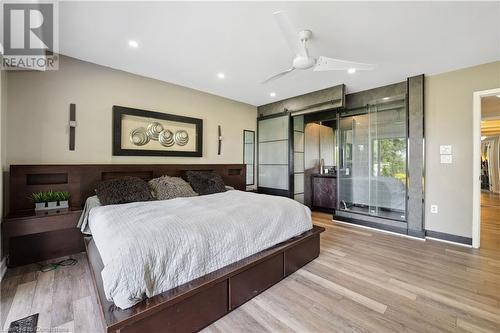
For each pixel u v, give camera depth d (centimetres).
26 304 169
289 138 449
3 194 227
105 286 121
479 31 209
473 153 286
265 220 209
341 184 412
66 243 257
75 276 212
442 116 308
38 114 250
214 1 171
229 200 261
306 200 512
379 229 358
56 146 261
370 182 376
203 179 338
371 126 373
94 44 234
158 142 343
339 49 244
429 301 175
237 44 236
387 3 173
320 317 158
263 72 312
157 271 133
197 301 145
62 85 263
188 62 280
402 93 338
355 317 158
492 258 252
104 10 179
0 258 209
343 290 191
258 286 185
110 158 300
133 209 212
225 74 319
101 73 291
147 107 331
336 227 374
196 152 389
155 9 180
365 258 254
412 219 328
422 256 258
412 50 246
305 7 178
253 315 161
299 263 229
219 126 430
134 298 122
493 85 273
